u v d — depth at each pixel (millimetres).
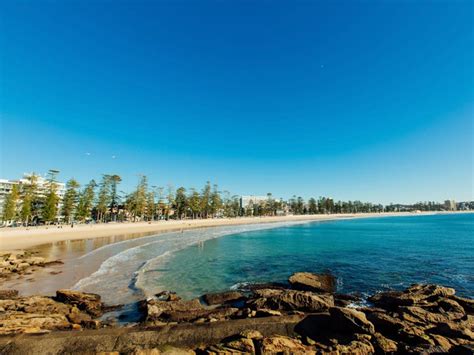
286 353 7566
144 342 8320
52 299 14266
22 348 7926
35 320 10922
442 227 78312
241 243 42500
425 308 12922
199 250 34656
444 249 35062
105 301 14727
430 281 19859
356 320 8953
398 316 11070
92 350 8008
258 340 8250
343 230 72375
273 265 25594
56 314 11945
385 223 109750
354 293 17141
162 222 93375
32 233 45031
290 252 33188
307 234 60000
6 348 7914
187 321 11680
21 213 66438
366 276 21391
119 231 63938
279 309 13422
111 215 100000
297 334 9000
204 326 9133
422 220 131125
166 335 8594
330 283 18984
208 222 104938
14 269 21391
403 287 18438
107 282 18297
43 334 8609
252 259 28500
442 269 23547
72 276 19781
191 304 13836
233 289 17984
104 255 29297
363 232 64688
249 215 165500
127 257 28156
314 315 9867
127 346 8156
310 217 167750
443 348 7828
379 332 9547
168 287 18109
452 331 9109
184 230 73312
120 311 13375
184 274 21750
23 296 15359
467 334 8852
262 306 13703
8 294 15461
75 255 29000
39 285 17453
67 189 75438
